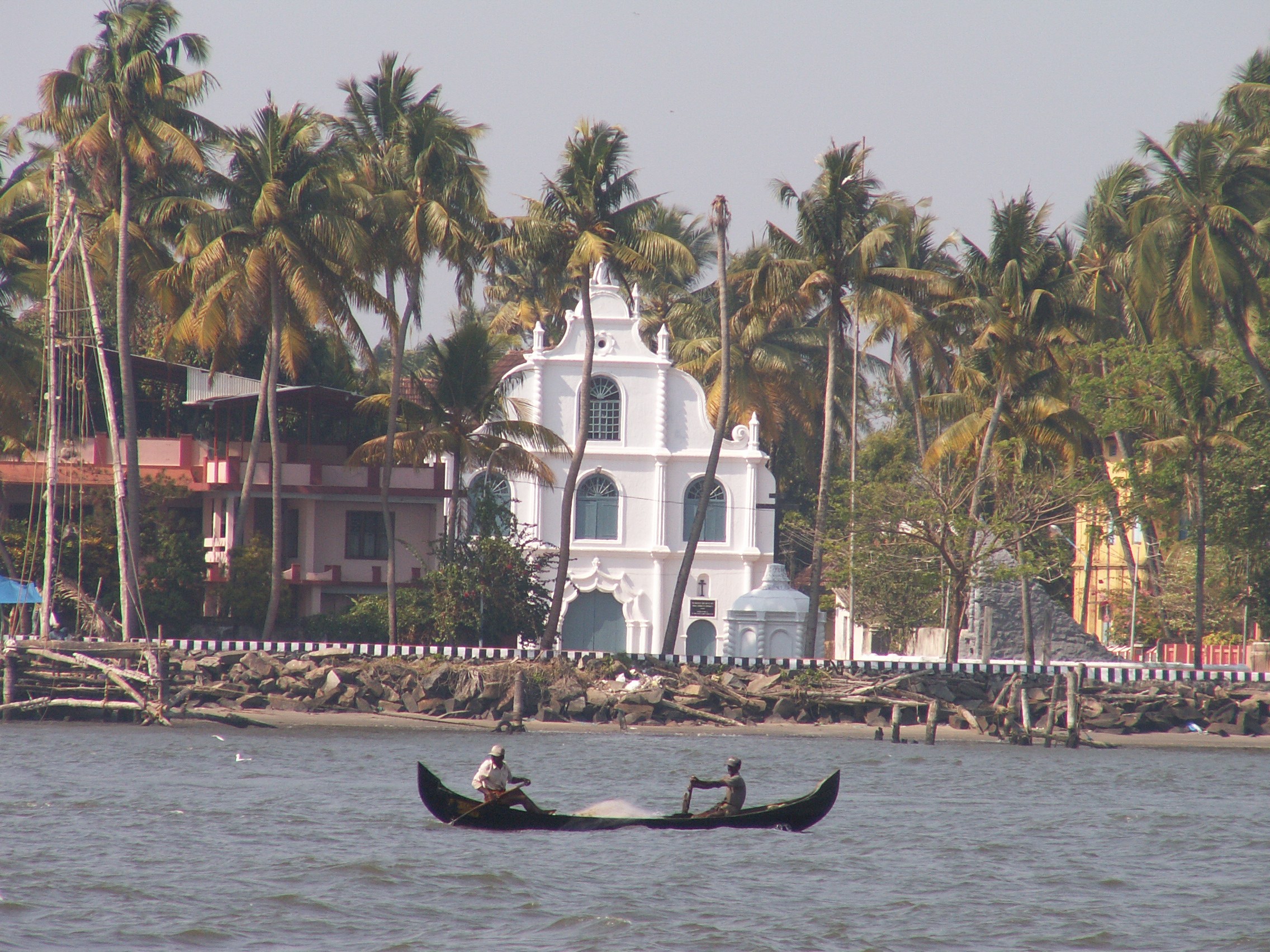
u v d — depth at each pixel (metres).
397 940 82.00
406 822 117.56
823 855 107.94
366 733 188.12
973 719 199.88
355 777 144.12
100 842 105.44
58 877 93.69
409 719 197.75
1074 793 144.12
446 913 87.88
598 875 98.81
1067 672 195.75
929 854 108.81
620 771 152.75
